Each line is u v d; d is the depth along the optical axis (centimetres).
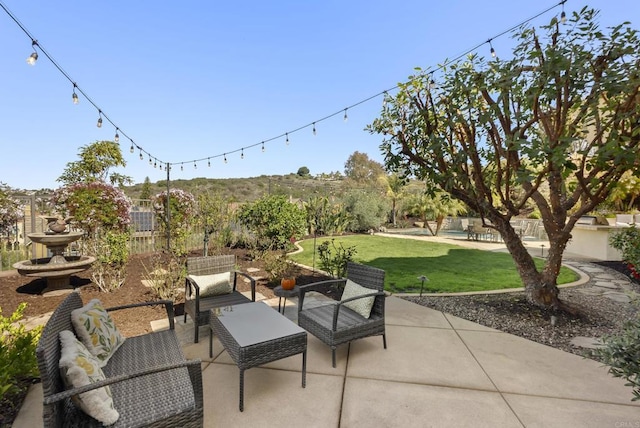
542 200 428
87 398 153
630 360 177
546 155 302
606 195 359
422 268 727
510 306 441
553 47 315
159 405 174
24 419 211
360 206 1497
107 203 736
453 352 316
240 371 225
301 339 253
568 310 418
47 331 164
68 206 711
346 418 217
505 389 253
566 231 406
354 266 362
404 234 1502
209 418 216
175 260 632
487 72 352
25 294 496
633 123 307
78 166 1479
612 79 294
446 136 416
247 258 828
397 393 247
